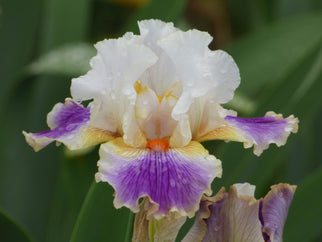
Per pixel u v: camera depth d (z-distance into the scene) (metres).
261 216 0.60
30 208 0.79
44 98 0.79
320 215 0.70
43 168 0.79
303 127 0.73
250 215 0.59
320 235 0.79
